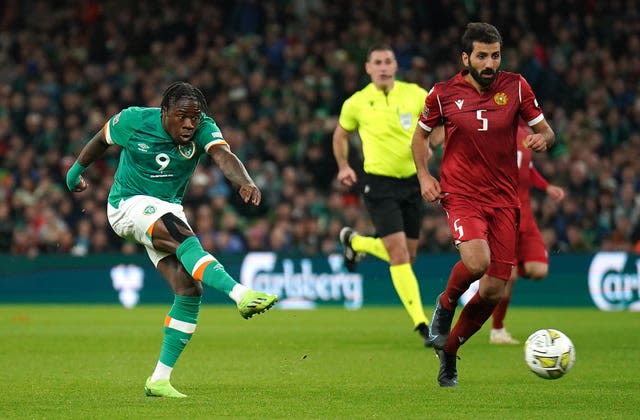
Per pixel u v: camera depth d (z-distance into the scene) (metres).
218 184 78.12
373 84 42.50
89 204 75.31
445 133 28.31
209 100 85.19
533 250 41.66
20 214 76.94
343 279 67.50
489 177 27.66
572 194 72.94
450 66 86.06
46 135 83.19
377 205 41.84
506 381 29.08
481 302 27.58
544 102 83.62
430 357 35.97
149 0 93.12
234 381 29.34
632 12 90.19
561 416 22.58
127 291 70.19
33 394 26.45
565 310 63.03
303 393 26.56
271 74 87.75
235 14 92.62
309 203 75.00
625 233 70.75
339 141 43.56
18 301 70.94
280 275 68.12
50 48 91.88
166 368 25.91
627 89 85.56
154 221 25.14
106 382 29.11
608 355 36.41
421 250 69.75
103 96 85.50
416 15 89.81
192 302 25.69
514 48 87.25
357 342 42.16
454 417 22.44
